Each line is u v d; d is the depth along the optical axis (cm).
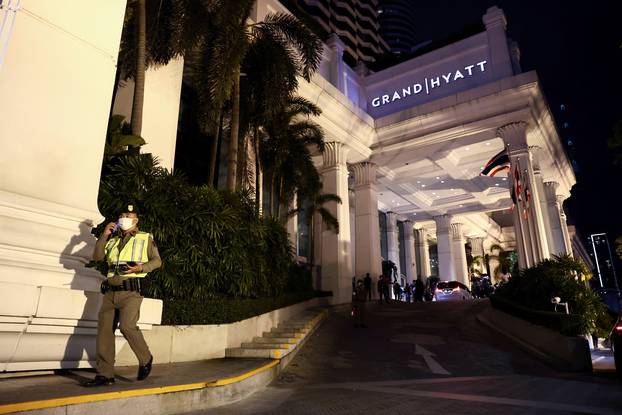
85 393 335
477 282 3450
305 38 1391
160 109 1085
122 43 1062
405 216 3972
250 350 752
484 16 2439
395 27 10038
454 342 1164
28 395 316
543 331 997
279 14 1425
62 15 493
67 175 467
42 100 456
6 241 409
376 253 2503
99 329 402
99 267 484
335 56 2623
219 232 744
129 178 689
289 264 1177
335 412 454
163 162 1059
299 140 1750
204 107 1295
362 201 2566
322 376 752
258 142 1670
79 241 469
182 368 561
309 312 1522
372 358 947
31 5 464
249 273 820
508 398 548
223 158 1934
